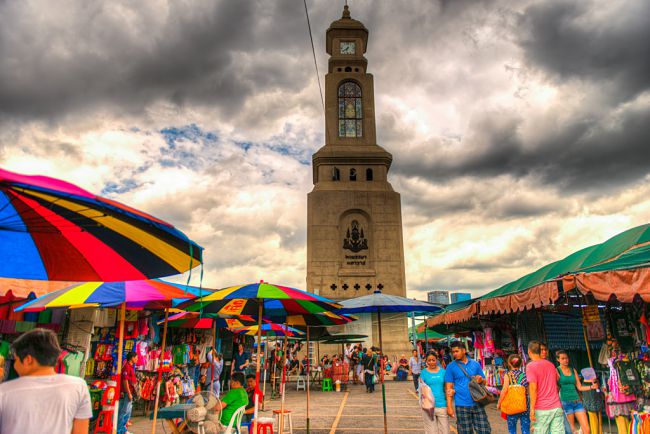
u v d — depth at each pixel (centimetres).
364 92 5312
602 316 982
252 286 764
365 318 4322
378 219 4728
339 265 4588
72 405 304
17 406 288
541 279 1116
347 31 5600
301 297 762
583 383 955
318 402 1753
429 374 762
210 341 1858
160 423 1210
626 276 677
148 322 1343
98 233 405
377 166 4984
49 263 444
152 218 320
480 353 1800
